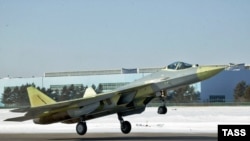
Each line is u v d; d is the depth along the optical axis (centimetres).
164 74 4597
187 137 4575
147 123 7362
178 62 4638
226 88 16612
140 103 4606
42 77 18825
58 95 18350
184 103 14762
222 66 4462
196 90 16475
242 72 16688
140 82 4678
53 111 4834
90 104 4619
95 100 4591
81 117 4725
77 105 4678
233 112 9681
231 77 16688
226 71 16688
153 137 4741
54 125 7494
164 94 4559
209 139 4216
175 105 13862
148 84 4538
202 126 6412
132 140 4347
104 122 8000
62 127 7106
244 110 10369
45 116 4922
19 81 19038
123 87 4750
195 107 12362
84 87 18250
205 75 4372
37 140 4738
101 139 4666
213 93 16525
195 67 4506
